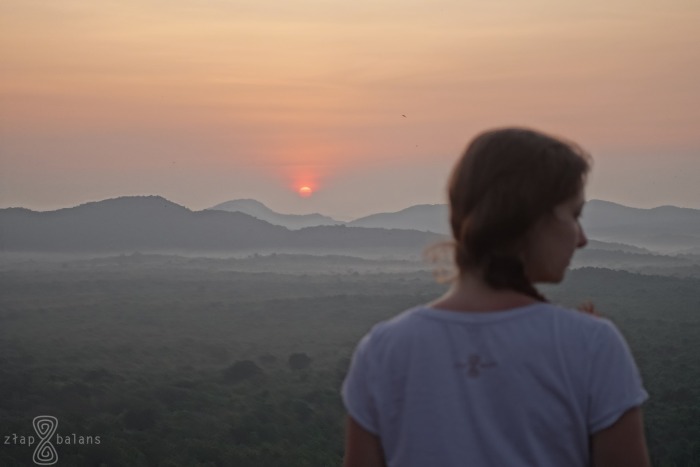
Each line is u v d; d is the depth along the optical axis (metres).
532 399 1.56
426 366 1.63
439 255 1.75
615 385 1.54
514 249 1.64
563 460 1.56
